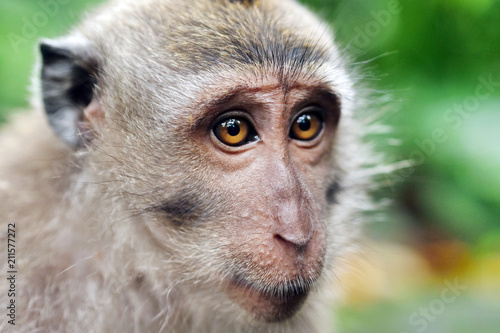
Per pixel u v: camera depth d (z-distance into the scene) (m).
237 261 0.63
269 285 0.62
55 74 0.65
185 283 0.65
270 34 0.64
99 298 0.65
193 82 0.63
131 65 0.64
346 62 0.69
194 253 0.64
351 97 0.69
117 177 0.64
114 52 0.65
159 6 0.66
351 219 0.71
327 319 0.71
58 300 0.65
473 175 0.83
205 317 0.66
